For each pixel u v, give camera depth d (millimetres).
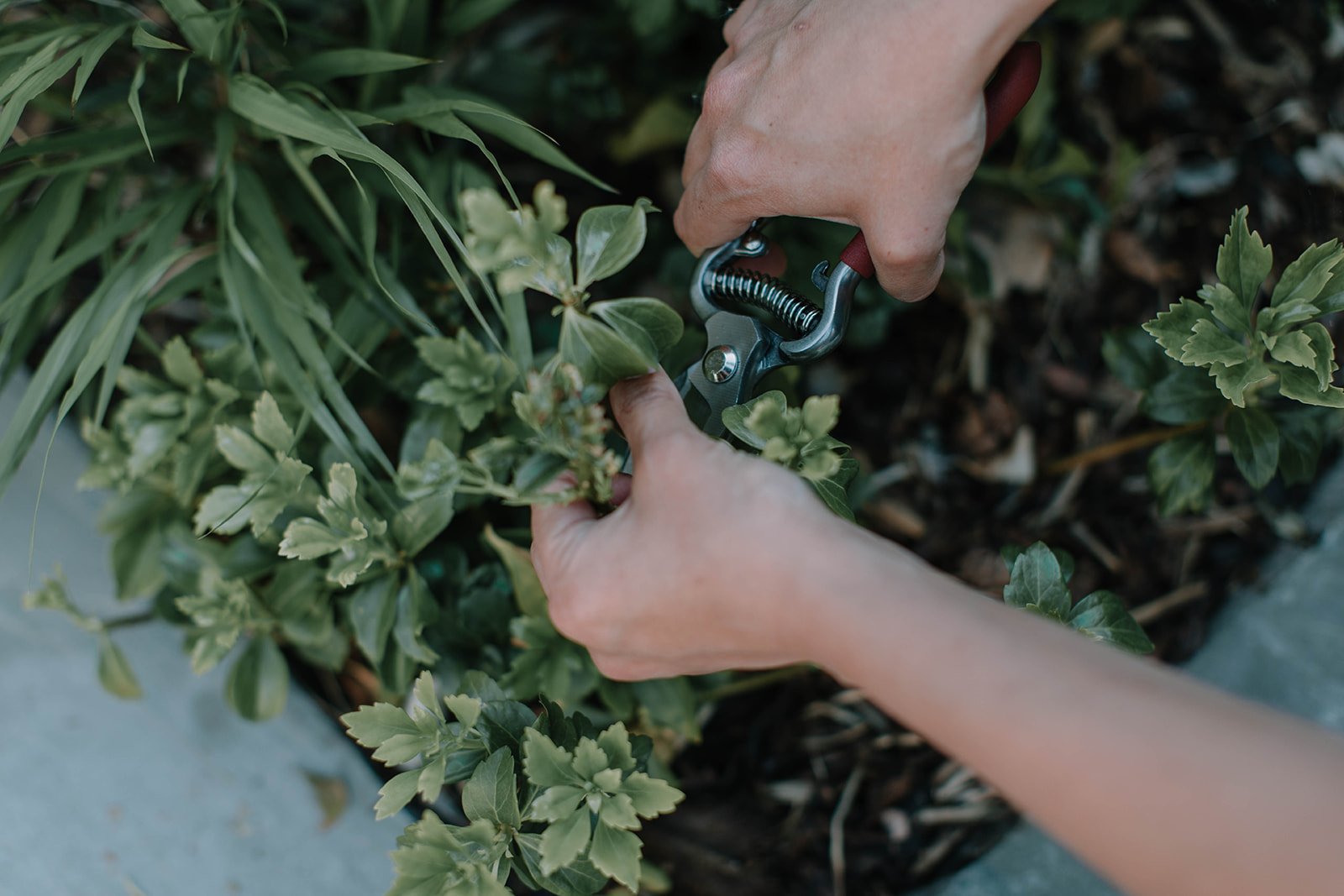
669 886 626
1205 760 339
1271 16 739
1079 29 741
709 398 487
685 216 509
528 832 475
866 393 721
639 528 416
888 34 449
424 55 611
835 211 478
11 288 548
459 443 551
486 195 379
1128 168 729
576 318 414
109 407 680
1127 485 681
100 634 610
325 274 598
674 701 559
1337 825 330
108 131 542
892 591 374
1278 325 476
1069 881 604
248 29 573
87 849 621
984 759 356
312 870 620
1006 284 724
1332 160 714
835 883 631
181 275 566
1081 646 363
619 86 713
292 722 643
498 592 563
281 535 544
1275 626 636
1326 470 654
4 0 525
